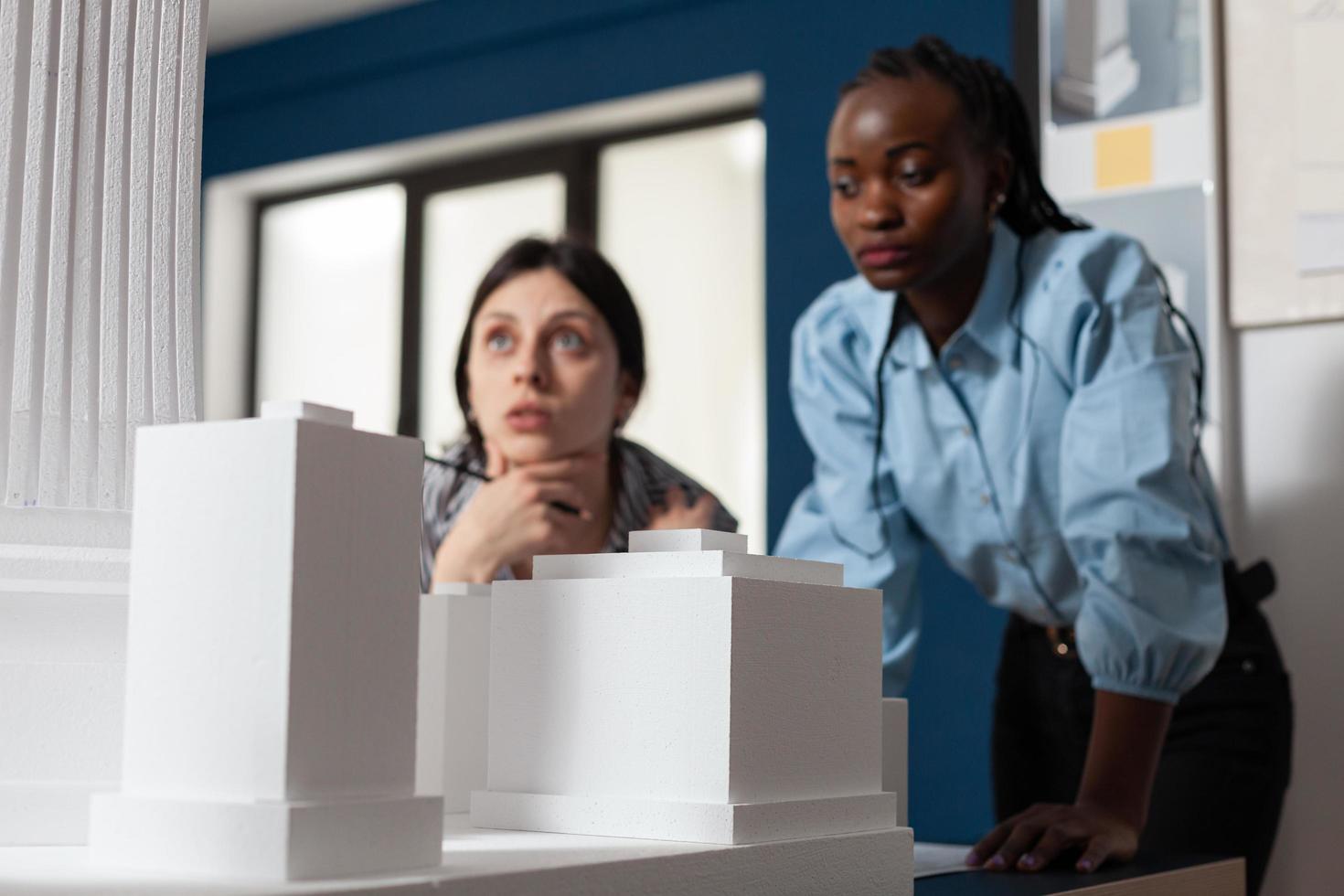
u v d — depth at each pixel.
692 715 0.69
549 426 1.97
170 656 0.57
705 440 3.27
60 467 0.68
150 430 0.58
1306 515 2.10
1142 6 2.24
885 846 0.76
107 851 0.57
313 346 3.98
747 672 0.69
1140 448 1.32
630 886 0.60
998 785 1.81
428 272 3.74
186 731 0.56
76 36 0.68
